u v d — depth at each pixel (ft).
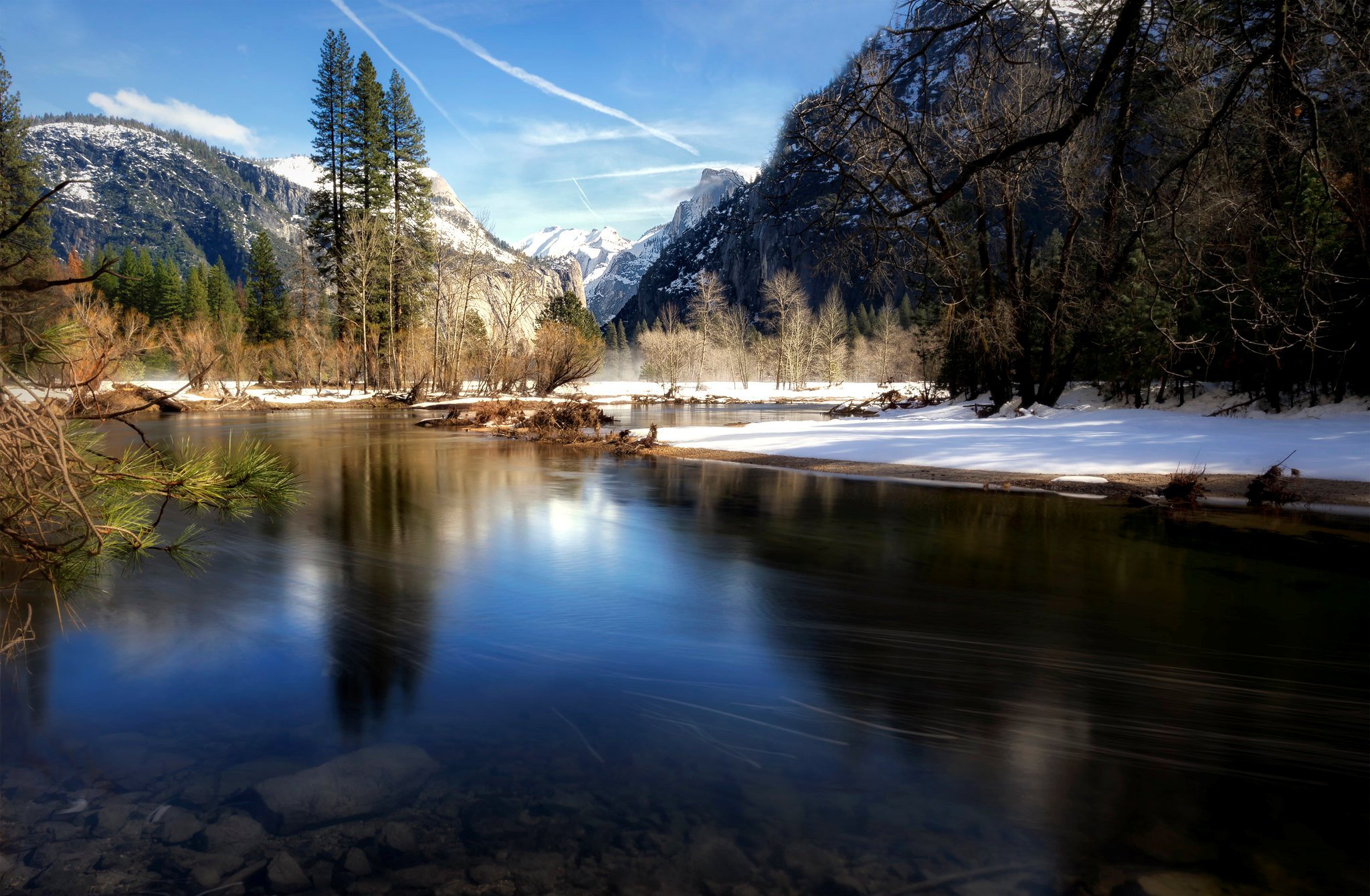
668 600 16.83
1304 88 17.99
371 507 30.07
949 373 85.25
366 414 102.32
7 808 8.13
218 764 9.20
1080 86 19.20
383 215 148.36
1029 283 64.95
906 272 55.93
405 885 6.78
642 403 154.10
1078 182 48.62
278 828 7.73
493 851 7.33
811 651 13.44
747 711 10.85
